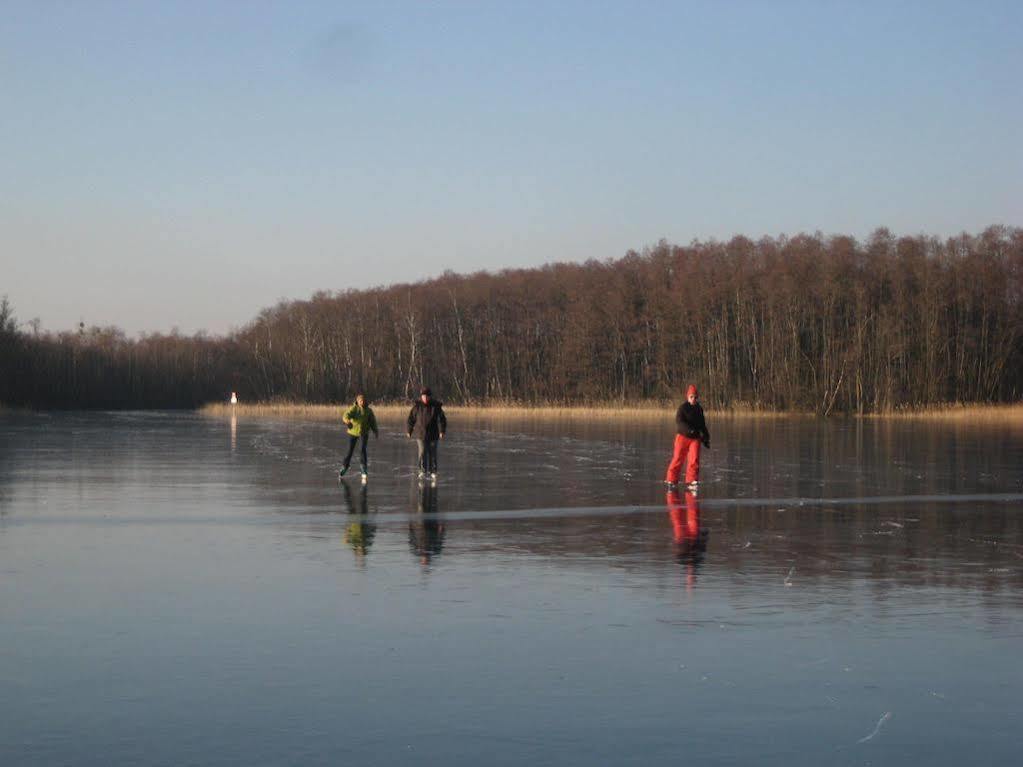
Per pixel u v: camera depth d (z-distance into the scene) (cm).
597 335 10931
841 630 930
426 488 2288
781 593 1095
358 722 686
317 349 12619
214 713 703
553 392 11250
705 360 10350
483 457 3322
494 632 921
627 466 2938
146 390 12606
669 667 811
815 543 1459
